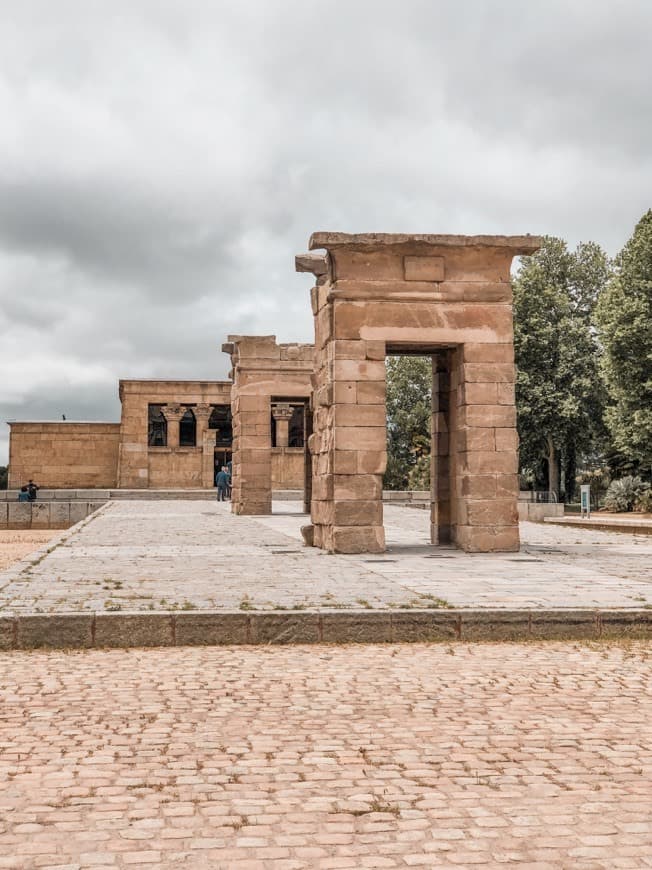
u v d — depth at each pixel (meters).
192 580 13.12
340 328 18.11
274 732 6.77
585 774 5.92
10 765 6.07
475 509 18.23
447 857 4.71
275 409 57.94
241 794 5.56
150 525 27.06
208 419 59.62
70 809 5.33
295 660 9.24
